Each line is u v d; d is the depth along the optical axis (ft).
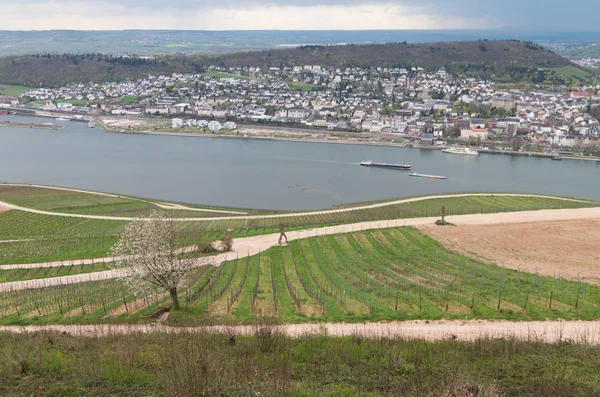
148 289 254.27
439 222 429.79
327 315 237.45
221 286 285.02
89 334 218.38
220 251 364.17
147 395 156.25
